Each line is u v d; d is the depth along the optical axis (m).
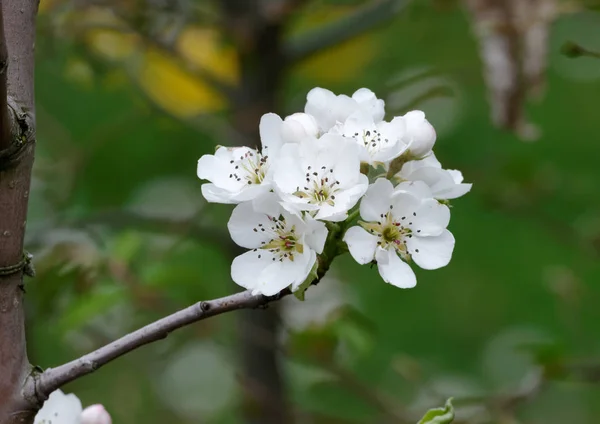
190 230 1.07
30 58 0.72
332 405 1.32
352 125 0.74
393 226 0.73
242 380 1.07
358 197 0.72
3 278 0.72
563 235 1.21
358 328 1.02
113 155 1.29
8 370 0.72
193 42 1.20
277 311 1.09
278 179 0.72
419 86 1.17
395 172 0.74
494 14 0.96
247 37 1.06
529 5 0.96
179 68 1.16
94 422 0.77
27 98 0.72
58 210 1.17
